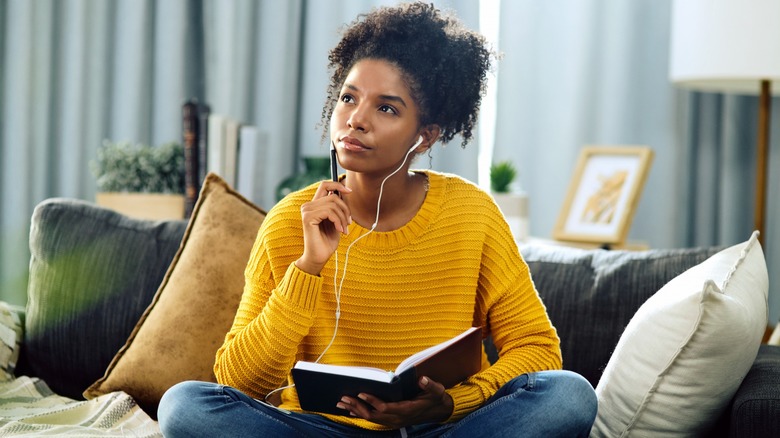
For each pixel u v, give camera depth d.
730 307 1.57
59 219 2.31
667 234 3.69
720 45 3.09
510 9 3.67
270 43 3.66
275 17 3.66
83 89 3.68
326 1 3.66
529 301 1.78
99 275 2.25
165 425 1.53
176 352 2.08
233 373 1.63
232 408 1.52
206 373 2.08
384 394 1.43
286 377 1.74
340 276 1.70
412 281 1.72
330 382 1.45
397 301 1.71
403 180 1.73
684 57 3.21
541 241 3.15
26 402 2.09
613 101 3.68
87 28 3.68
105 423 1.91
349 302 1.71
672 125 3.68
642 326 1.69
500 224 1.79
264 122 3.68
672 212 3.69
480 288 1.79
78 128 3.66
